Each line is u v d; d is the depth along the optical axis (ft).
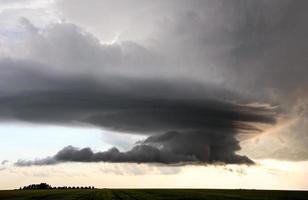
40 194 388.57
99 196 332.39
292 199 307.78
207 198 311.06
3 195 368.07
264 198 319.06
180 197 321.52
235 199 300.20
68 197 319.68
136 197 315.37
